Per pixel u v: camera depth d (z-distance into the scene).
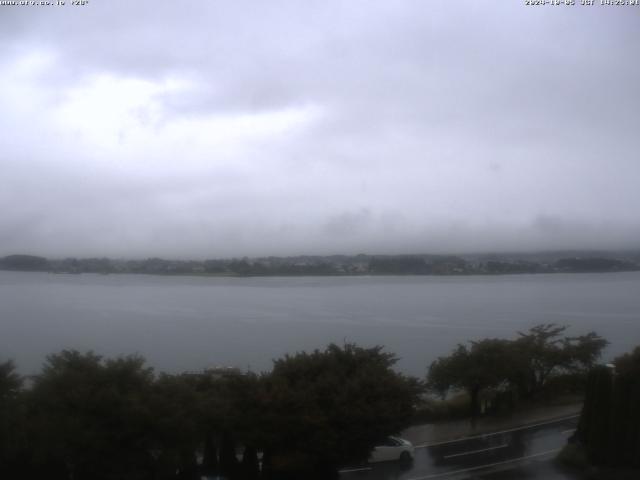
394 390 24.12
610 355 64.19
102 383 20.25
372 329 101.75
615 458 24.94
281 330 99.31
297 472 23.14
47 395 19.91
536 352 38.91
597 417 25.50
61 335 86.00
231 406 22.12
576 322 112.12
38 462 19.33
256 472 23.00
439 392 35.38
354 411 22.55
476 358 34.97
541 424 32.62
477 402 35.16
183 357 69.75
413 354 74.62
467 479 23.84
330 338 89.94
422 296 180.25
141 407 19.31
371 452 24.17
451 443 29.25
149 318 112.44
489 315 124.06
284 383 23.14
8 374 22.23
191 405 20.77
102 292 170.75
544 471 24.80
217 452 22.84
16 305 127.69
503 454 27.30
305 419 21.91
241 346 79.88
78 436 18.73
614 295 184.75
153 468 19.80
